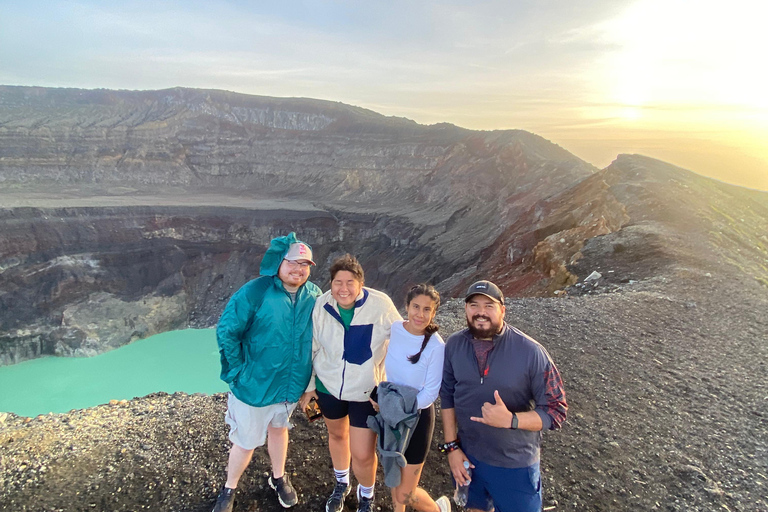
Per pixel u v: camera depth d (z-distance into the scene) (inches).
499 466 131.3
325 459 191.2
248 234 3070.9
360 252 2886.3
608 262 630.5
